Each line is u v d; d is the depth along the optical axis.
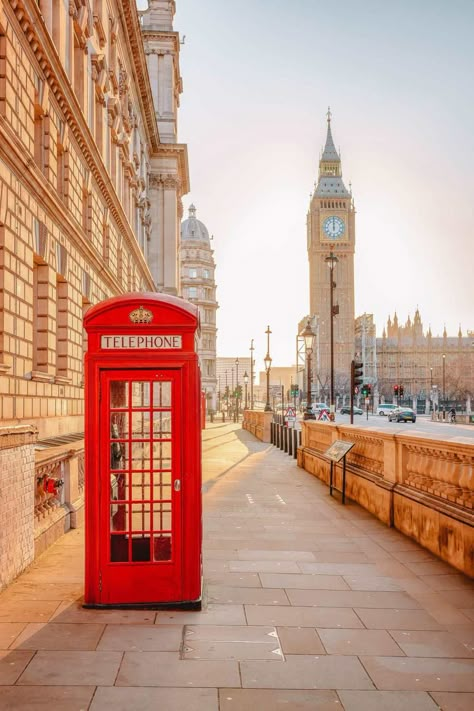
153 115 44.16
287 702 4.52
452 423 70.69
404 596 7.00
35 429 8.28
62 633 5.76
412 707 4.48
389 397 184.38
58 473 10.23
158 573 6.48
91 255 21.25
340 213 197.62
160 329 6.60
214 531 10.52
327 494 14.78
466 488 8.18
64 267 17.64
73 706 4.41
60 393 17.19
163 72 54.25
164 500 6.55
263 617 6.29
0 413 12.13
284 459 24.28
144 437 6.71
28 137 14.05
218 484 16.59
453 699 4.60
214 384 126.06
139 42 33.47
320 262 197.88
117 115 28.58
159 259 51.78
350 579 7.66
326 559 8.63
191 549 6.51
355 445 14.07
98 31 24.08
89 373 6.56
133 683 4.77
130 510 6.52
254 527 10.84
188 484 6.54
